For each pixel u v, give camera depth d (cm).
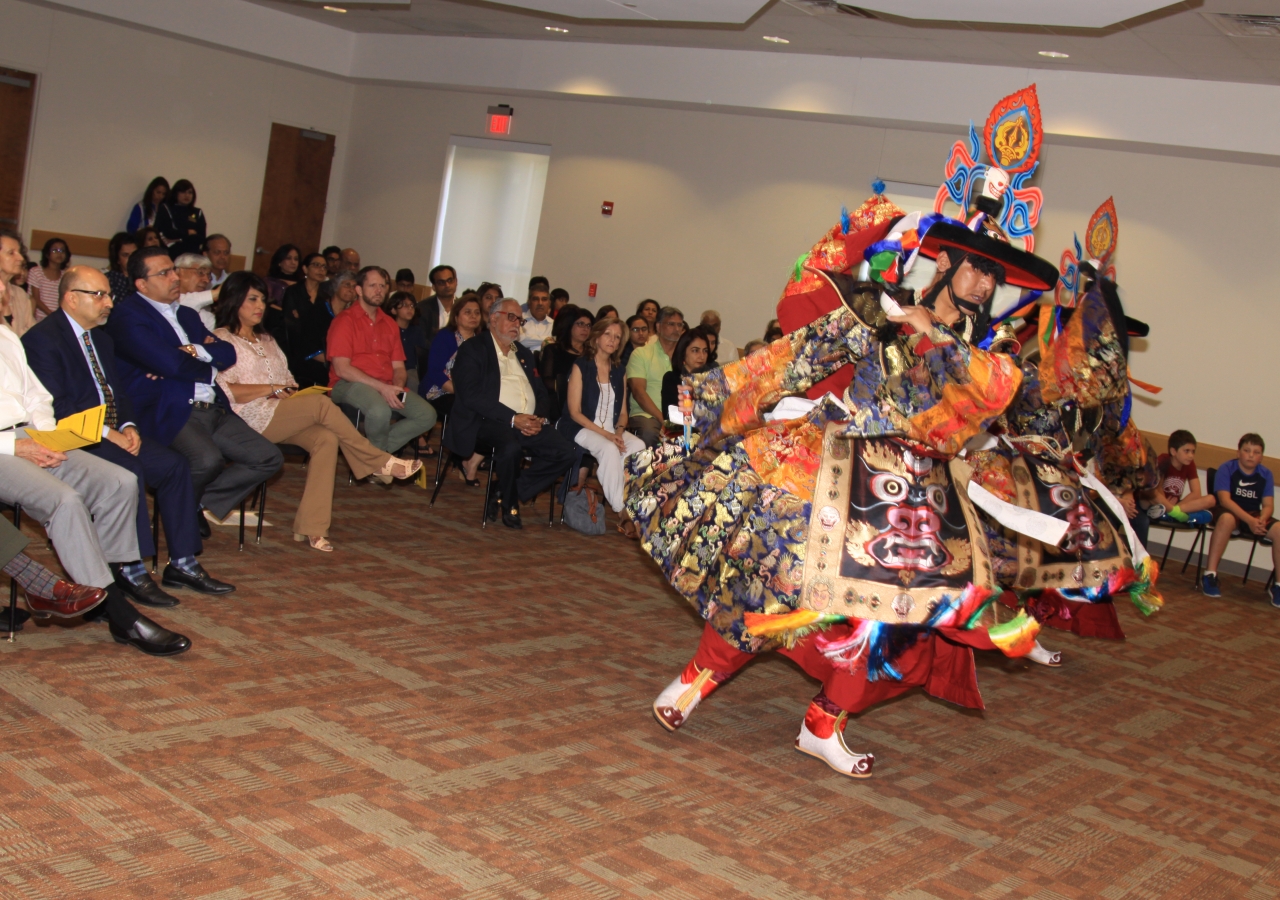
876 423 295
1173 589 734
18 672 298
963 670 350
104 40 1057
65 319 364
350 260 1020
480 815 260
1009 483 400
